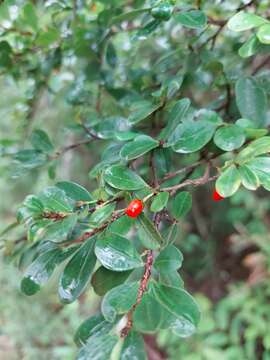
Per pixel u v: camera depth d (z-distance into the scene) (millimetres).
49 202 113
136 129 164
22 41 192
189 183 119
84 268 114
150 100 163
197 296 432
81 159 419
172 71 195
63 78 219
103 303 103
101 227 112
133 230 165
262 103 149
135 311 101
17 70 201
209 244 525
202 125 127
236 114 168
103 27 181
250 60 193
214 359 389
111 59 192
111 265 106
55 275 434
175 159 223
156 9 133
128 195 115
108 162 133
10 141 194
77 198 121
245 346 410
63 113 334
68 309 431
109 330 107
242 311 417
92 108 207
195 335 406
